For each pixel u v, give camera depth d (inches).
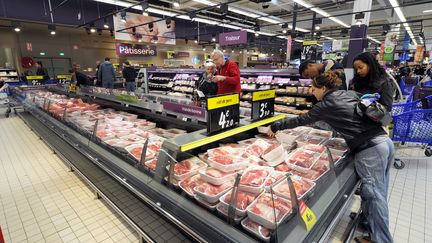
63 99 189.6
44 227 90.8
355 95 73.4
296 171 63.2
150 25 515.2
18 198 110.3
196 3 498.9
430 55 720.3
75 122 127.0
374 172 69.8
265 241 43.2
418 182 128.6
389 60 394.3
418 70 527.2
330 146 79.0
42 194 113.5
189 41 820.6
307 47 337.7
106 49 639.1
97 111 148.6
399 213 101.6
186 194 58.2
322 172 61.9
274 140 84.2
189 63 835.4
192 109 90.5
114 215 97.5
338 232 90.4
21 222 93.8
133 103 132.3
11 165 146.3
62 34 554.9
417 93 229.9
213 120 67.1
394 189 121.4
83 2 506.3
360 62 86.0
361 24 257.0
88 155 98.0
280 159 67.6
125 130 106.7
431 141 143.0
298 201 47.5
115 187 96.6
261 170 60.6
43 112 182.2
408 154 170.7
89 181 104.2
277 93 262.2
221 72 135.3
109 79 315.9
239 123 77.4
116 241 83.6
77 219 95.3
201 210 53.8
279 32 718.5
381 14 479.2
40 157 158.7
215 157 65.2
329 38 751.1
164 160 63.8
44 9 455.5
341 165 70.9
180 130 102.7
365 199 72.7
